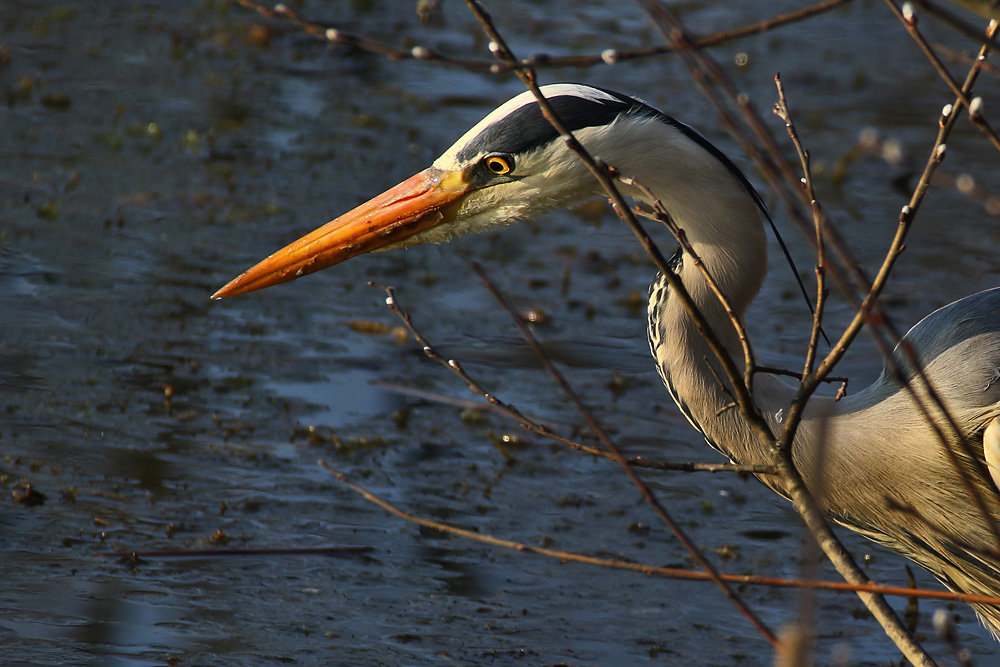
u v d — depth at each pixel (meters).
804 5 22.94
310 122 16.33
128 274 11.84
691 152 6.11
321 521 8.50
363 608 7.64
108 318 11.01
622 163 6.16
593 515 8.83
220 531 8.18
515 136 6.39
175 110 16.20
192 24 19.73
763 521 8.89
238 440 9.37
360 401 10.10
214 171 14.43
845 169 15.80
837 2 3.86
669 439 9.84
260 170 14.59
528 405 10.21
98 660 6.92
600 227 14.24
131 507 8.42
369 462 9.26
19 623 7.19
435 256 13.12
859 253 13.50
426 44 19.66
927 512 6.07
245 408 9.83
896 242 4.13
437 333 11.37
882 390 6.28
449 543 8.38
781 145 16.56
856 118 17.72
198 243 12.60
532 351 11.16
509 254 13.29
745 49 20.56
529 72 4.76
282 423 9.67
